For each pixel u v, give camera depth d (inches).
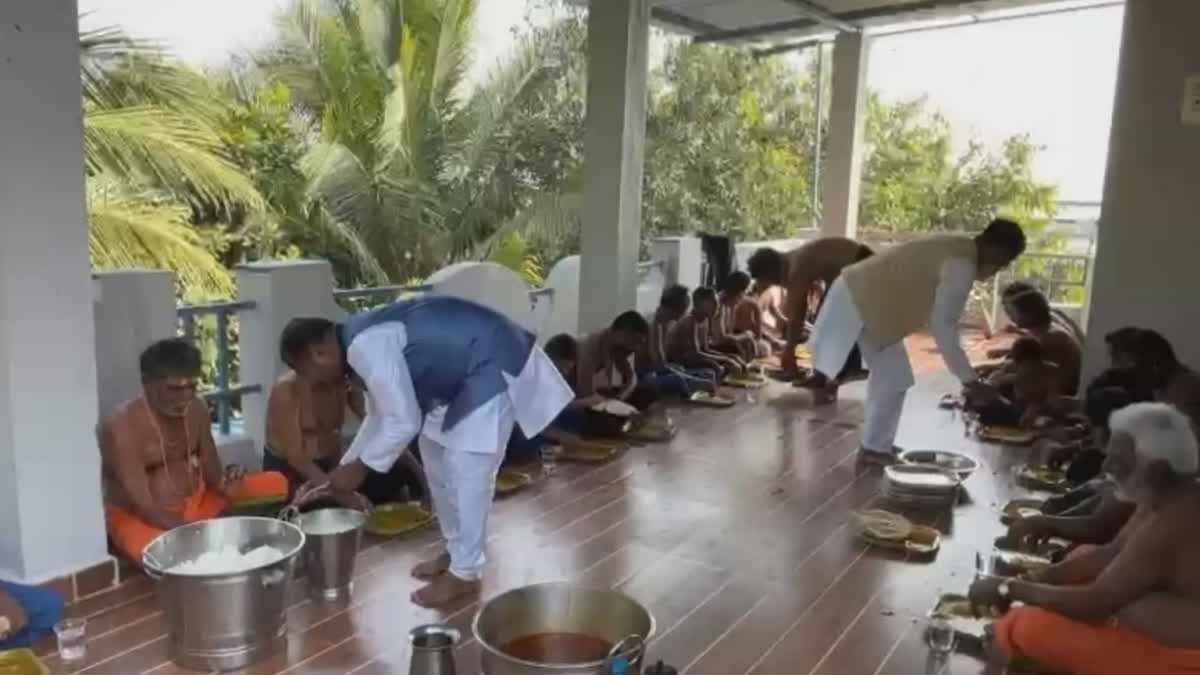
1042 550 122.5
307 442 137.1
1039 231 377.4
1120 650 87.4
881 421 177.9
